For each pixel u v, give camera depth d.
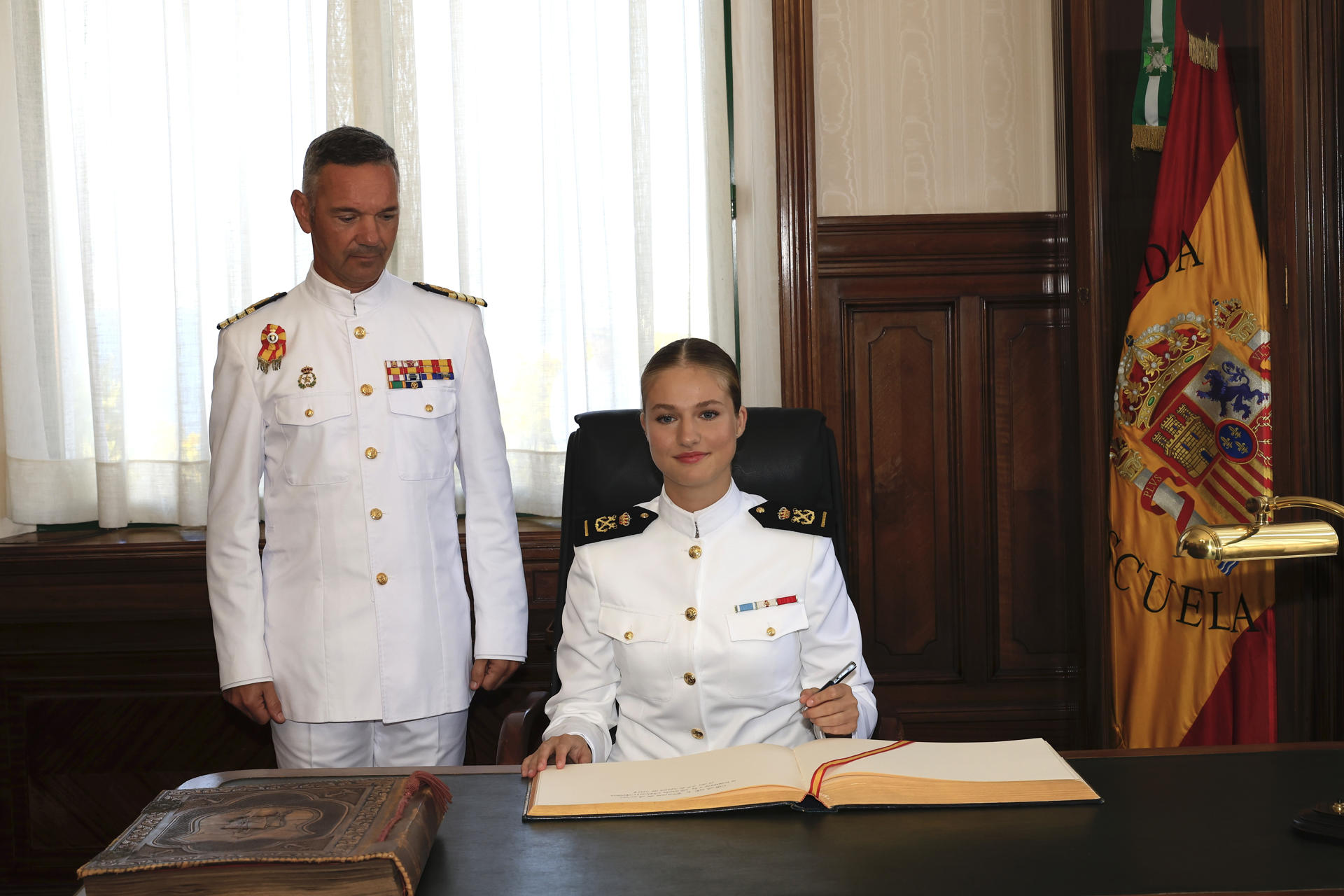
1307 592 2.17
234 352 1.89
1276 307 2.11
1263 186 2.15
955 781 1.16
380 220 1.81
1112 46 2.44
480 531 1.98
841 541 1.89
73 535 2.66
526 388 2.75
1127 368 2.43
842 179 2.76
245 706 1.83
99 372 2.63
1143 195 2.42
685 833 1.07
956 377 2.77
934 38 2.74
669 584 1.61
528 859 1.03
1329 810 1.04
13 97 2.62
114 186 2.65
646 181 2.63
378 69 2.61
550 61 2.67
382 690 1.82
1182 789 1.16
